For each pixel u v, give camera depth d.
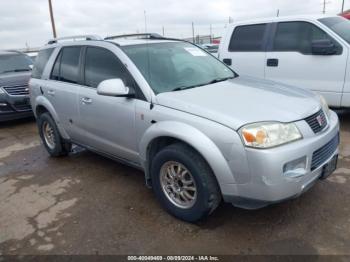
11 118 7.63
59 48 4.79
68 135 4.76
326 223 3.03
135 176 4.32
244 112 2.80
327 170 3.03
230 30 6.79
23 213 3.59
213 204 2.95
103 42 4.03
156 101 3.25
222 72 4.14
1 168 5.03
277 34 6.09
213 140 2.75
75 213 3.51
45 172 4.71
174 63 3.85
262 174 2.59
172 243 2.91
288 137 2.69
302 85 5.85
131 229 3.15
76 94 4.25
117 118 3.65
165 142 3.28
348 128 5.63
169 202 3.27
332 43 5.45
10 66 8.66
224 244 2.85
